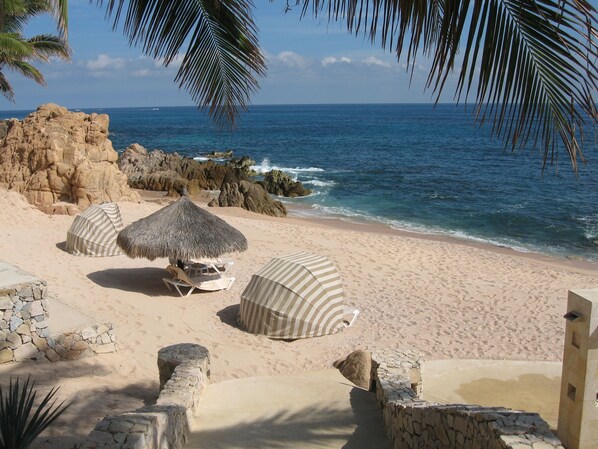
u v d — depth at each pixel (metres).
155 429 4.37
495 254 19.02
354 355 8.64
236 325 11.23
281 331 10.62
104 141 21.75
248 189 27.66
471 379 8.55
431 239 23.25
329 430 5.97
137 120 153.88
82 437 5.34
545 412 7.44
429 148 64.50
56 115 21.27
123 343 9.25
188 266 13.55
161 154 37.66
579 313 5.55
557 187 36.31
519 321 12.10
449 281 14.98
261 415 6.23
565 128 3.28
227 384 7.20
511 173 43.03
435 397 7.88
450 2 3.31
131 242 12.26
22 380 7.02
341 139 78.81
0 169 20.19
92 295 11.67
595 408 5.54
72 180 19.66
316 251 17.34
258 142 74.38
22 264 13.31
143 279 13.58
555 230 25.08
